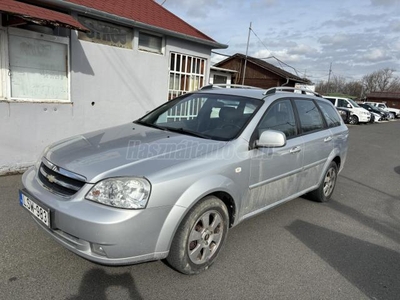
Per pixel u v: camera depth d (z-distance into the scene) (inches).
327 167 180.9
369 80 3208.7
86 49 238.1
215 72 659.4
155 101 301.9
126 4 297.1
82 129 245.6
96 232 86.0
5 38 195.2
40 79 217.0
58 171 100.3
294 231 149.5
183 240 100.6
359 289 107.6
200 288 101.7
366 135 647.8
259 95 147.0
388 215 181.6
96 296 94.5
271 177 135.7
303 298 100.7
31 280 99.5
